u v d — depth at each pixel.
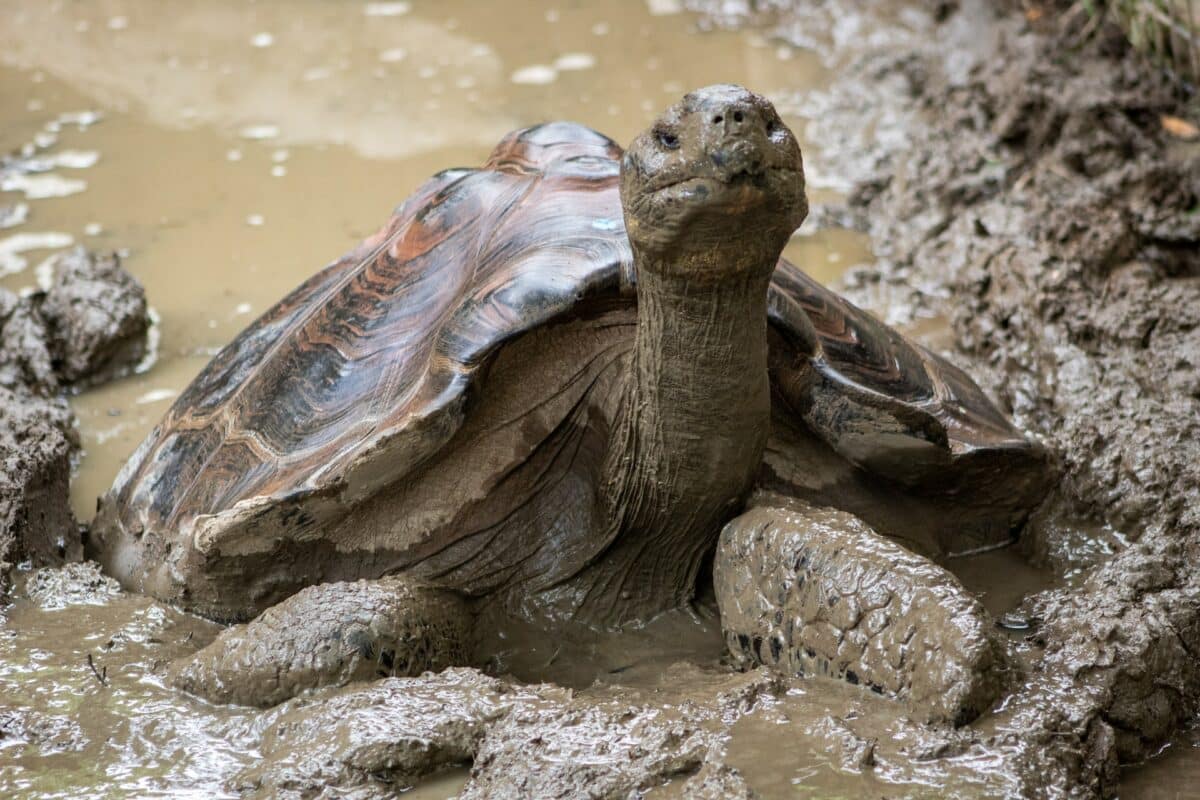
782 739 8.48
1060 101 18.58
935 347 15.50
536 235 10.42
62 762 9.20
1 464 12.06
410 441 9.66
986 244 16.38
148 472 11.94
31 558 11.71
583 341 10.30
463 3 25.59
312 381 10.92
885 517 11.16
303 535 10.36
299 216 18.50
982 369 14.94
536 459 10.53
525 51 23.41
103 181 19.62
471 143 20.31
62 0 26.33
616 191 10.94
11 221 18.50
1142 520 11.76
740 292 8.93
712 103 8.32
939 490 11.28
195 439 11.70
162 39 24.55
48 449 12.55
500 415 10.33
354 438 10.08
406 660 9.70
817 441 10.79
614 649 10.48
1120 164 17.83
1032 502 11.88
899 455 10.53
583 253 10.02
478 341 9.69
